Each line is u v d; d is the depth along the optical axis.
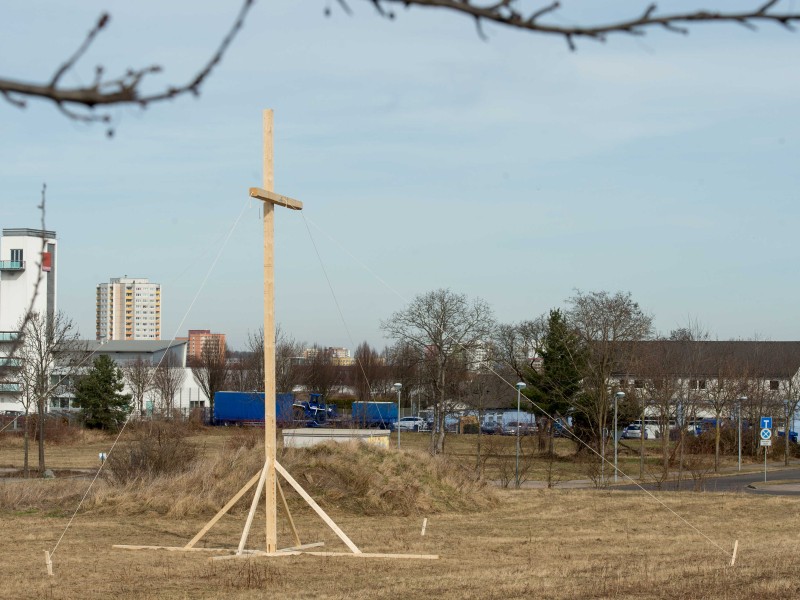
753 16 3.03
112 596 16.19
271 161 19.97
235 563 19.94
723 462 63.94
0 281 64.44
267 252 20.00
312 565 19.80
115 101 2.79
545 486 45.62
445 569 19.45
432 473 33.94
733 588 16.00
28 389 44.22
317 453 33.53
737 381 67.69
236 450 34.69
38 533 25.06
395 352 105.31
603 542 24.86
